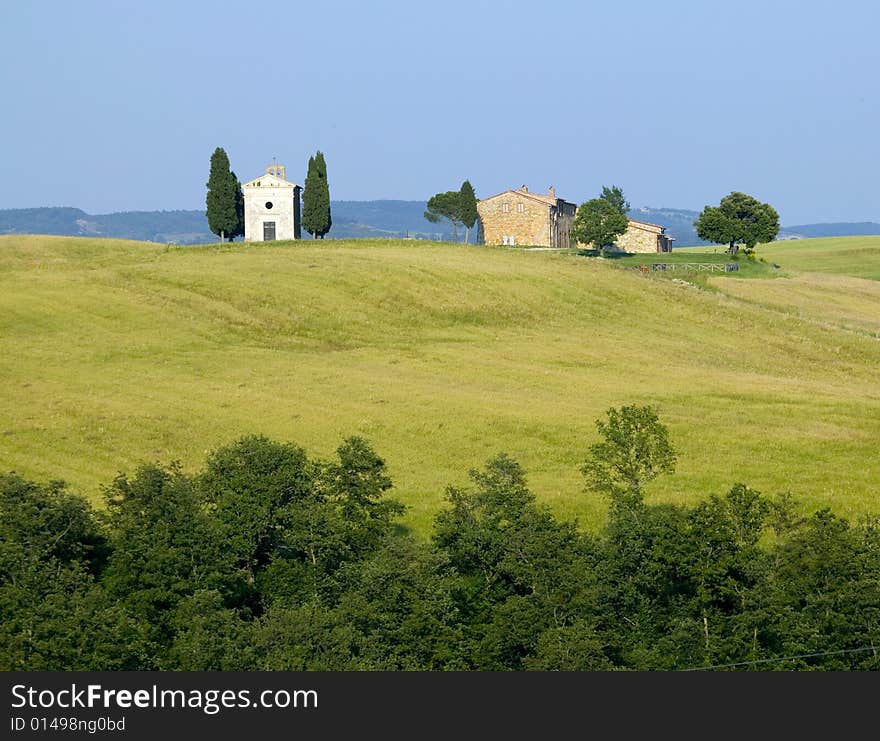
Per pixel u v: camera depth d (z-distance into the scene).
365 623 134.00
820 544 142.75
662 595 144.88
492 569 148.00
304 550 151.38
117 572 142.00
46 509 144.38
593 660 129.75
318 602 140.50
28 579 132.88
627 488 177.50
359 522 158.75
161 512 148.00
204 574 142.88
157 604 140.62
